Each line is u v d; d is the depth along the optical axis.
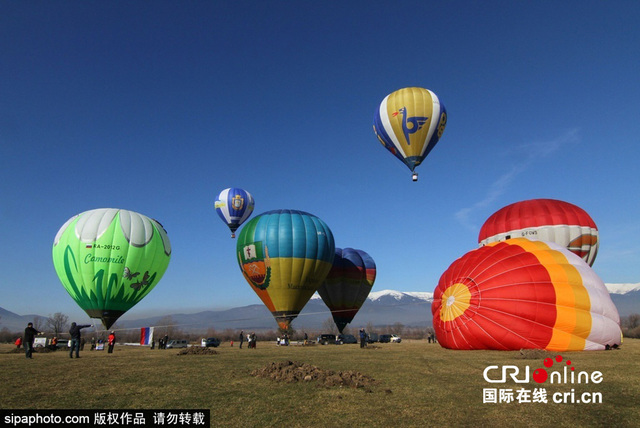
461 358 18.53
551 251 23.66
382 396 9.93
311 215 38.84
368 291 48.59
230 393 10.18
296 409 8.70
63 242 29.81
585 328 21.25
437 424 7.75
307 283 36.72
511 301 21.78
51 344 29.48
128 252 29.83
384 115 32.59
